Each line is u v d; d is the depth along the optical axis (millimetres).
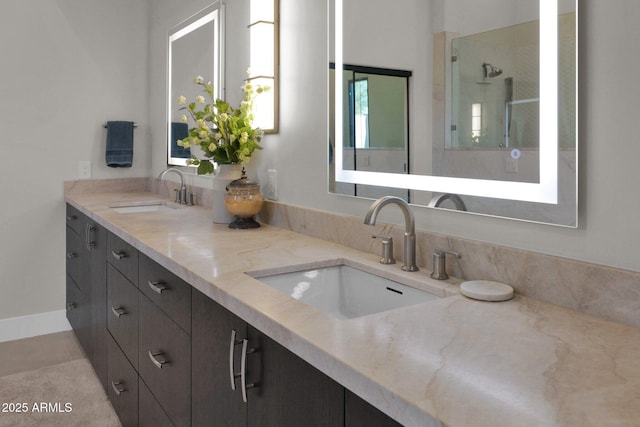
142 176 3531
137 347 1873
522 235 1139
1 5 2984
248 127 2076
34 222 3170
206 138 2146
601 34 964
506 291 1104
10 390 2447
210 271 1334
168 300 1547
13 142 3076
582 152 1007
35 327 3207
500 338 879
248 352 1093
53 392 2438
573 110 1010
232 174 2160
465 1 1242
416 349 827
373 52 1544
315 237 1839
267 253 1566
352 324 945
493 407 640
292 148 1991
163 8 3225
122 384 2092
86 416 2225
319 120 1831
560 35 1026
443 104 1316
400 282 1306
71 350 2963
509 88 1140
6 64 3021
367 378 726
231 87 2451
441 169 1335
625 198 946
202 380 1328
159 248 1626
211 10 2590
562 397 668
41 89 3137
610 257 975
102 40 3318
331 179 1759
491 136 1189
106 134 3369
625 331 913
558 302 1055
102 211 2477
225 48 2488
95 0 3279
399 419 671
